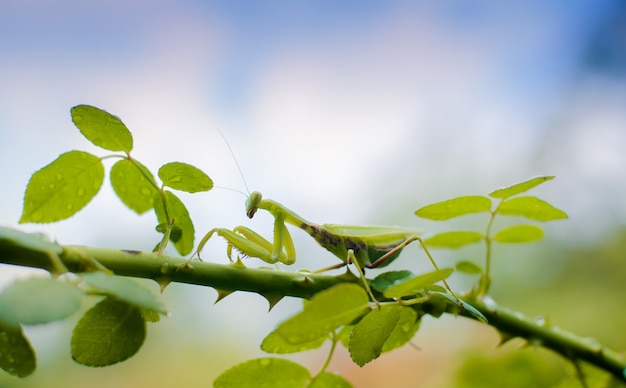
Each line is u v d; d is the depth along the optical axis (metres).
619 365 0.55
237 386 0.52
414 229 0.62
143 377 0.87
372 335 0.50
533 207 0.54
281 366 0.52
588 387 0.57
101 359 0.48
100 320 0.48
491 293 0.94
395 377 0.90
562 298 0.92
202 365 0.90
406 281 0.48
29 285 0.45
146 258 0.50
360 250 0.61
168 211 0.53
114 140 0.51
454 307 0.53
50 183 0.51
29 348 0.47
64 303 0.45
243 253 0.59
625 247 0.92
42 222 0.51
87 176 0.51
